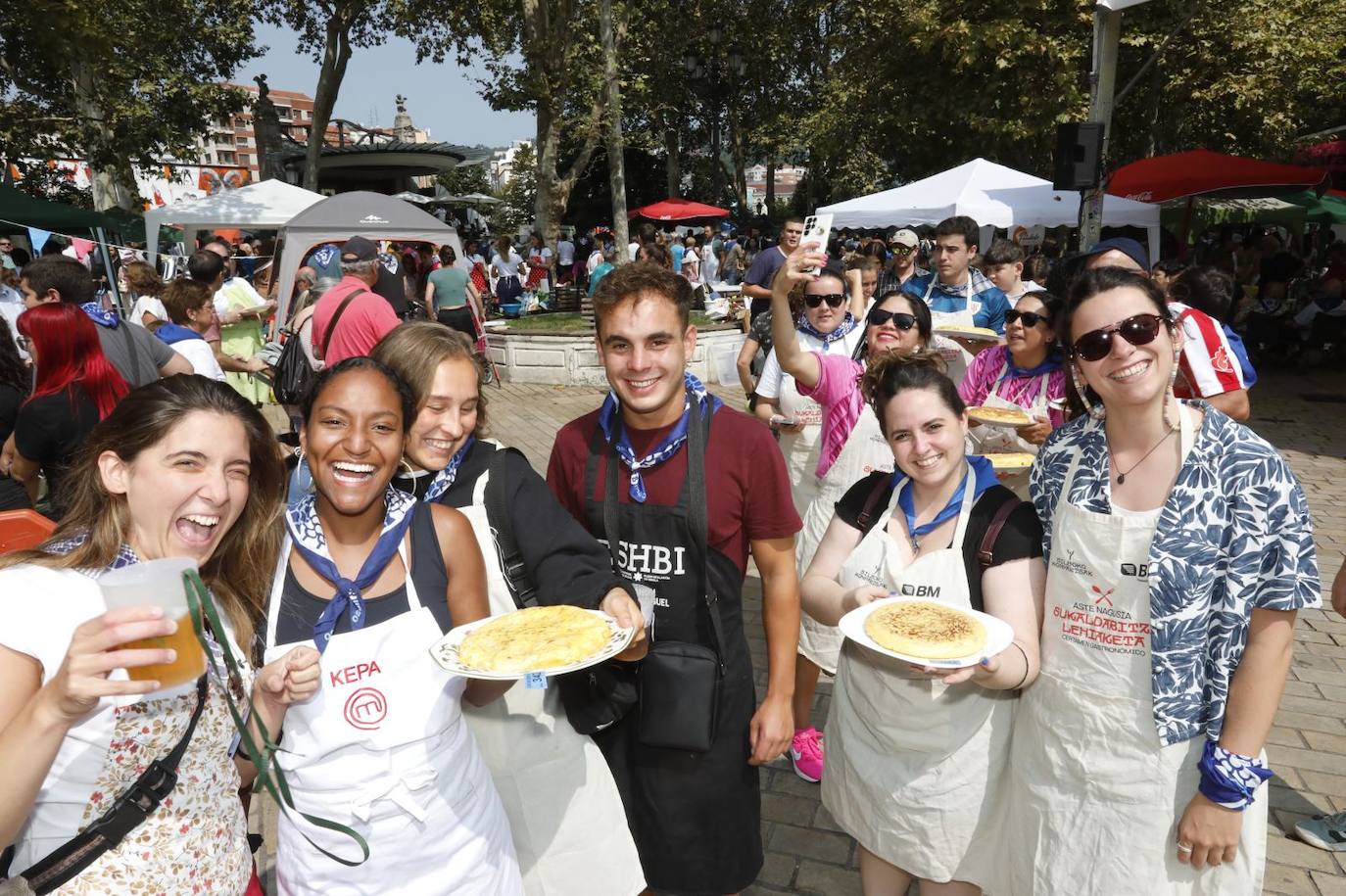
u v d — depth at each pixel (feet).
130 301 44.86
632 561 7.90
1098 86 33.12
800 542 12.97
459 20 74.79
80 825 4.94
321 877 6.00
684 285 7.52
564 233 106.32
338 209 40.60
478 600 6.63
